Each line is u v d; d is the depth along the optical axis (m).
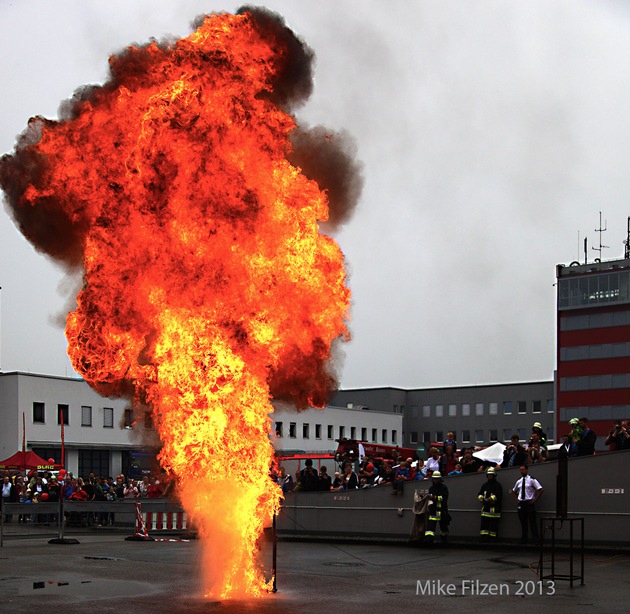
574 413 96.19
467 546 19.91
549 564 16.16
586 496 18.88
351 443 34.34
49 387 61.78
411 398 114.88
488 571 15.15
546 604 11.41
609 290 95.69
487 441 109.44
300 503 23.20
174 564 16.23
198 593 12.33
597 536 18.66
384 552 18.97
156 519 25.22
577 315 97.44
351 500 22.47
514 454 20.47
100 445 64.12
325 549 19.80
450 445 22.05
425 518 20.42
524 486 19.00
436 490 20.08
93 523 27.88
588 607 11.16
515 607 11.14
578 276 97.75
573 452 19.80
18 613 10.53
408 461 22.73
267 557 17.89
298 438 85.06
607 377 94.62
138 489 33.09
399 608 11.04
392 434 100.12
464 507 20.64
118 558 17.44
